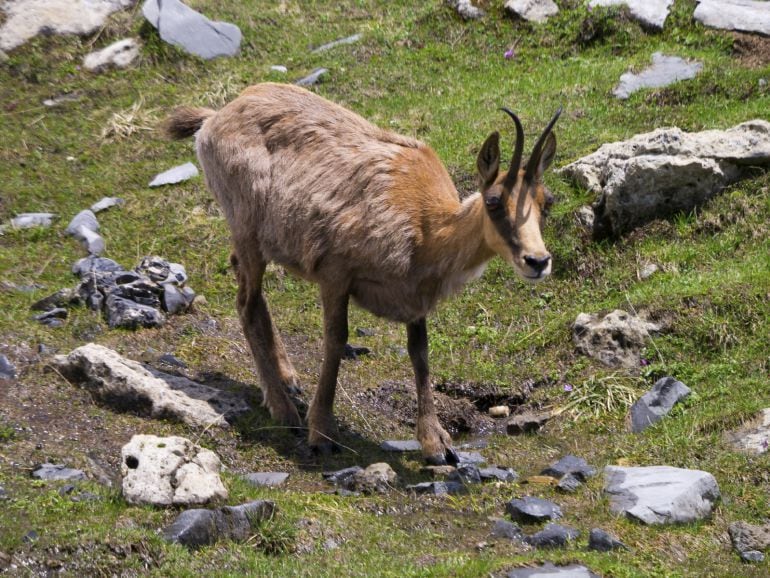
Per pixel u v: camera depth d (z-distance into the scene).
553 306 13.81
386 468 9.95
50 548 7.76
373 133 11.08
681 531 8.99
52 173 16.62
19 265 14.06
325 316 10.78
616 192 14.15
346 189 10.60
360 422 11.52
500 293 14.14
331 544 8.57
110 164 16.92
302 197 10.77
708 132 14.60
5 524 7.97
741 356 11.79
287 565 8.02
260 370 11.19
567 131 16.20
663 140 14.36
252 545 8.29
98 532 7.94
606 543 8.61
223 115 11.59
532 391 12.51
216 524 8.28
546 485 9.94
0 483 8.68
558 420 11.77
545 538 8.78
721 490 9.61
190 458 8.91
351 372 12.54
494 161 9.84
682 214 14.21
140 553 7.88
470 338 13.51
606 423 11.50
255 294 11.45
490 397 12.51
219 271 14.60
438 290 10.64
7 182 16.20
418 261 10.50
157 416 10.35
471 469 10.20
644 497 9.37
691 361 12.08
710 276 13.10
